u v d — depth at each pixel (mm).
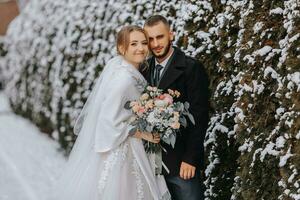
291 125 3105
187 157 3684
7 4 20828
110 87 3746
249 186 3514
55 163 7723
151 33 3734
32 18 10484
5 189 6602
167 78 3746
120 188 3707
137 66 3920
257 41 3551
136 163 3764
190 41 4441
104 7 6648
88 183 3838
